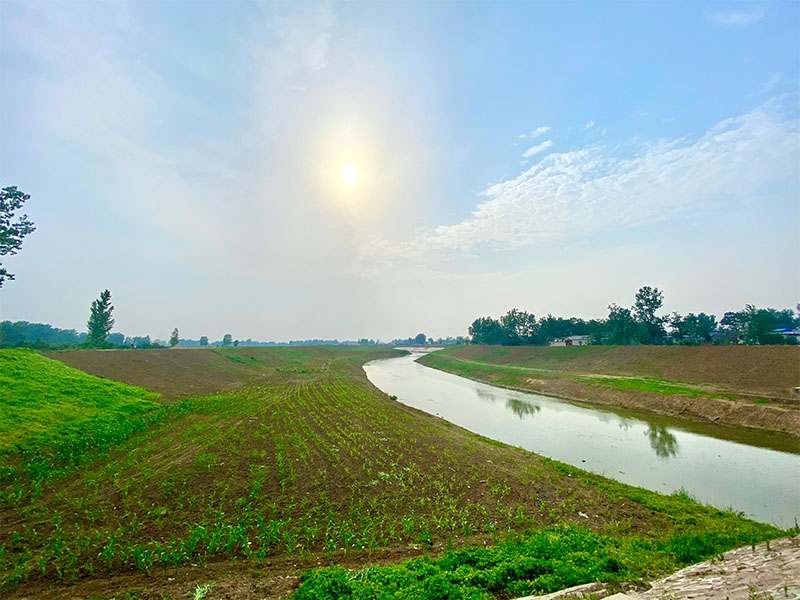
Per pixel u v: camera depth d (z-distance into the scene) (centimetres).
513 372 5669
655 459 2012
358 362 9675
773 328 5619
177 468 1527
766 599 578
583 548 979
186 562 903
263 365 6450
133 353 4297
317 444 1952
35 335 9712
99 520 1110
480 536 1106
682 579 775
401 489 1431
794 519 1333
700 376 3812
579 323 10438
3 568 859
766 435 2406
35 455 1605
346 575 812
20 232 2652
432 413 3322
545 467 1758
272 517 1165
